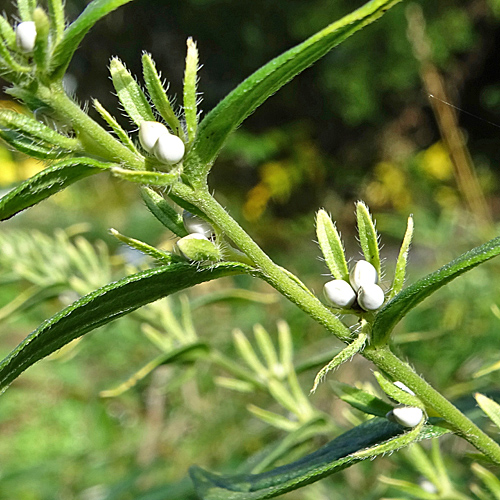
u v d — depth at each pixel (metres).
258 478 0.09
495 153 0.61
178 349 0.15
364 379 0.29
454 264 0.07
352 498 0.20
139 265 0.17
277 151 0.70
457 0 0.61
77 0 0.56
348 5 0.62
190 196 0.07
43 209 0.58
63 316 0.07
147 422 0.29
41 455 0.34
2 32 0.07
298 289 0.07
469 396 0.12
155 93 0.07
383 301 0.07
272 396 0.16
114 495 0.22
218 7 0.67
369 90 0.63
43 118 0.07
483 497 0.12
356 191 0.68
